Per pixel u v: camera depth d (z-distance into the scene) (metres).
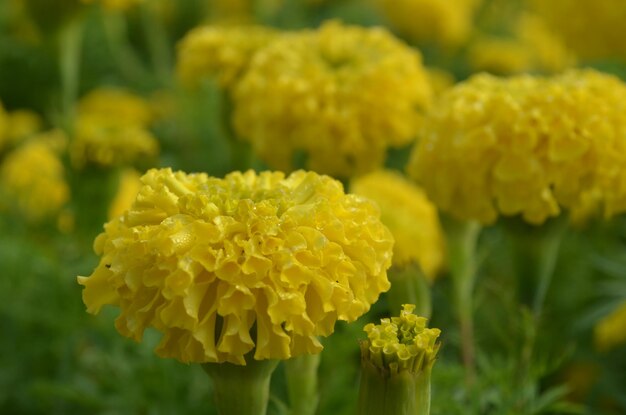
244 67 0.76
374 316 0.67
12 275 0.77
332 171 0.69
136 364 0.70
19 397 0.74
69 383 0.73
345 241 0.49
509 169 0.59
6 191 0.85
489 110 0.60
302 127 0.68
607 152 0.59
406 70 0.70
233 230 0.49
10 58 1.17
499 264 0.83
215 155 0.91
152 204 0.50
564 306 0.82
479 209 0.60
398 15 1.22
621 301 0.75
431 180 0.62
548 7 1.00
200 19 1.21
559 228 0.61
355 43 0.72
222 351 0.48
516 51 1.26
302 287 0.48
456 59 1.31
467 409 0.61
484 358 0.63
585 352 0.78
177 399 0.70
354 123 0.68
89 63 1.20
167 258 0.48
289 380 0.55
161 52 1.12
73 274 0.77
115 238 0.50
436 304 0.73
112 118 0.82
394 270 0.56
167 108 1.08
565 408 0.62
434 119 0.63
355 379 0.67
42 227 0.84
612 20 0.95
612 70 0.97
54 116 0.81
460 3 1.27
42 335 0.76
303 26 1.23
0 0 1.18
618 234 0.86
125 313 0.49
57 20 0.79
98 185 0.78
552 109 0.59
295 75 0.69
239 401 0.50
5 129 1.10
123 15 1.16
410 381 0.48
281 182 0.52
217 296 0.48
